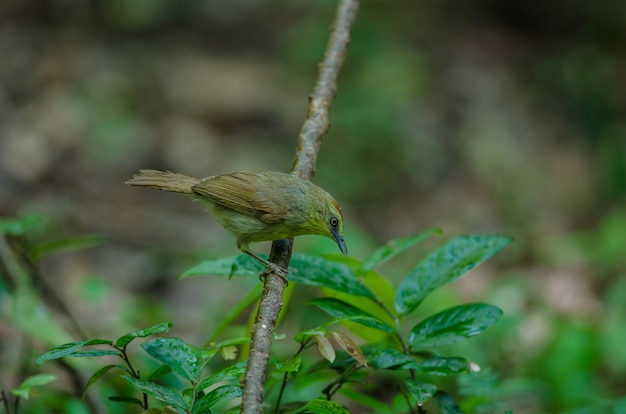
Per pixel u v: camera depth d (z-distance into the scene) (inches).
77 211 580.1
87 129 670.5
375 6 861.8
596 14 925.2
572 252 596.4
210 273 192.1
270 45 848.3
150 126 698.8
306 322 431.2
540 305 482.6
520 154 749.9
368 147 690.2
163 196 612.7
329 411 156.7
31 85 727.1
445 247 195.2
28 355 292.0
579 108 814.5
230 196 268.4
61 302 283.3
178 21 866.1
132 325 360.2
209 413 155.1
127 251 535.5
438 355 188.5
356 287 188.1
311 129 259.6
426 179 697.0
